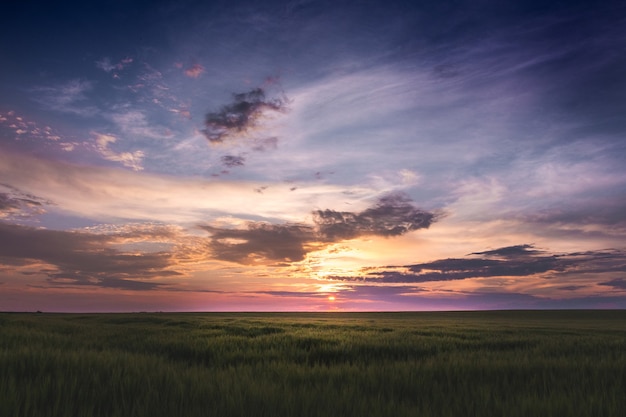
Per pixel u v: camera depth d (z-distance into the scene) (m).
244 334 22.72
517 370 9.46
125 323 36.09
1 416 4.83
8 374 6.94
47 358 8.60
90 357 9.38
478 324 40.72
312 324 33.47
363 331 24.61
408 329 27.69
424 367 9.48
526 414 5.56
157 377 7.40
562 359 11.19
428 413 5.50
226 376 7.88
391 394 6.46
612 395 6.40
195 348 14.66
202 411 5.26
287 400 5.80
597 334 27.28
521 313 105.62
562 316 85.62
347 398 6.02
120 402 5.73
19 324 25.19
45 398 5.64
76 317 47.28
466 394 6.65
